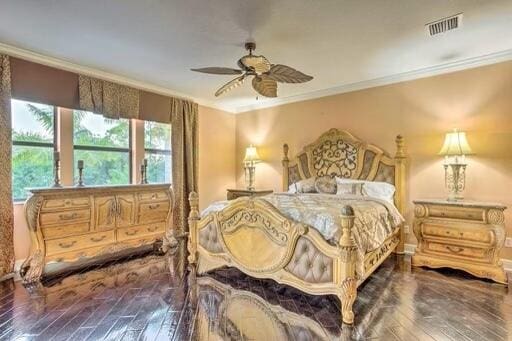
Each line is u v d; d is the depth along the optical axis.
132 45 3.27
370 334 2.15
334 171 4.90
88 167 4.28
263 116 5.98
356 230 2.58
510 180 3.52
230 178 6.37
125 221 3.98
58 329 2.20
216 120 6.06
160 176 5.26
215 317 2.39
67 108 3.93
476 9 2.55
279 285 3.06
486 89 3.67
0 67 3.29
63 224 3.39
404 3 2.46
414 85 4.22
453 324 2.28
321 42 3.20
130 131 4.83
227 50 3.41
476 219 3.26
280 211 2.88
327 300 2.71
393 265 3.70
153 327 2.23
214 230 3.40
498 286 3.03
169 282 3.15
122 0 2.40
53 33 2.98
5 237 3.28
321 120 5.18
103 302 2.65
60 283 3.11
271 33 2.99
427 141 4.11
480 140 3.71
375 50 3.42
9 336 2.10
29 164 3.69
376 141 4.57
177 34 3.01
